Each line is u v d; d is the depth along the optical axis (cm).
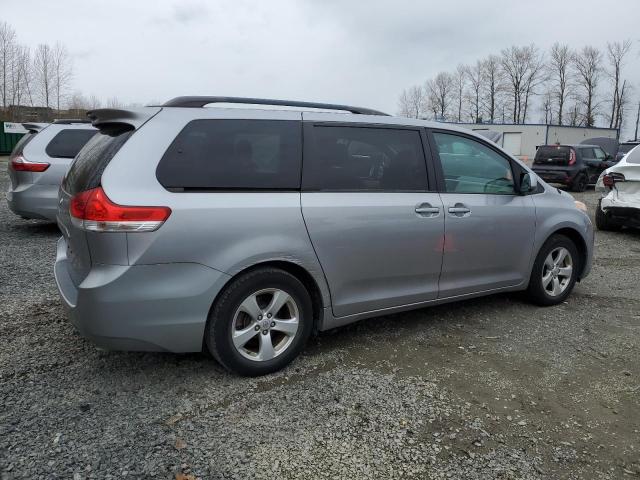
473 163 436
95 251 288
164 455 258
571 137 4912
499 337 418
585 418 304
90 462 250
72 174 343
